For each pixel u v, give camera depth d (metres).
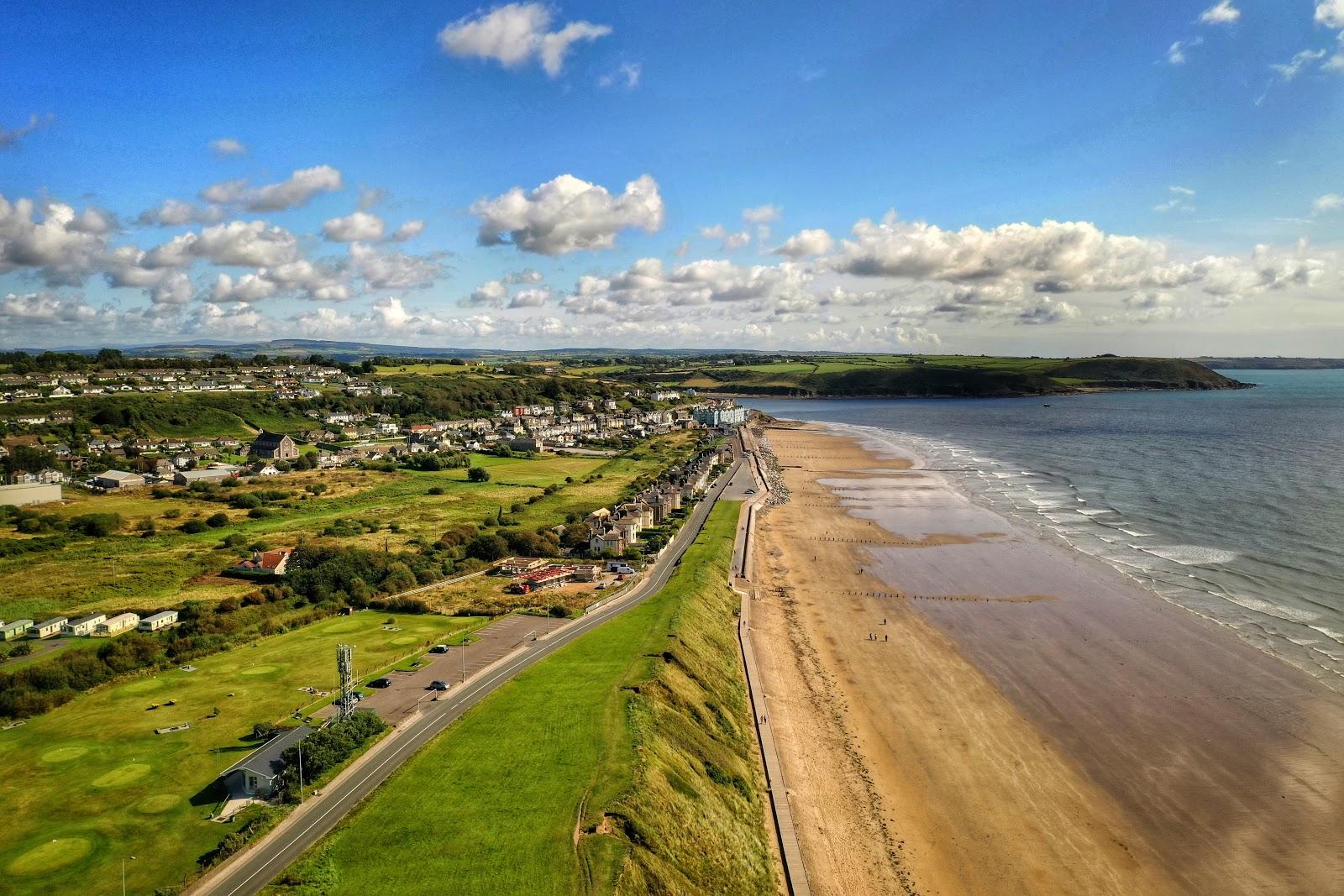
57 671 75.19
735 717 74.62
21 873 46.62
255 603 99.31
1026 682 83.12
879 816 61.34
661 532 144.12
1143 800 62.59
